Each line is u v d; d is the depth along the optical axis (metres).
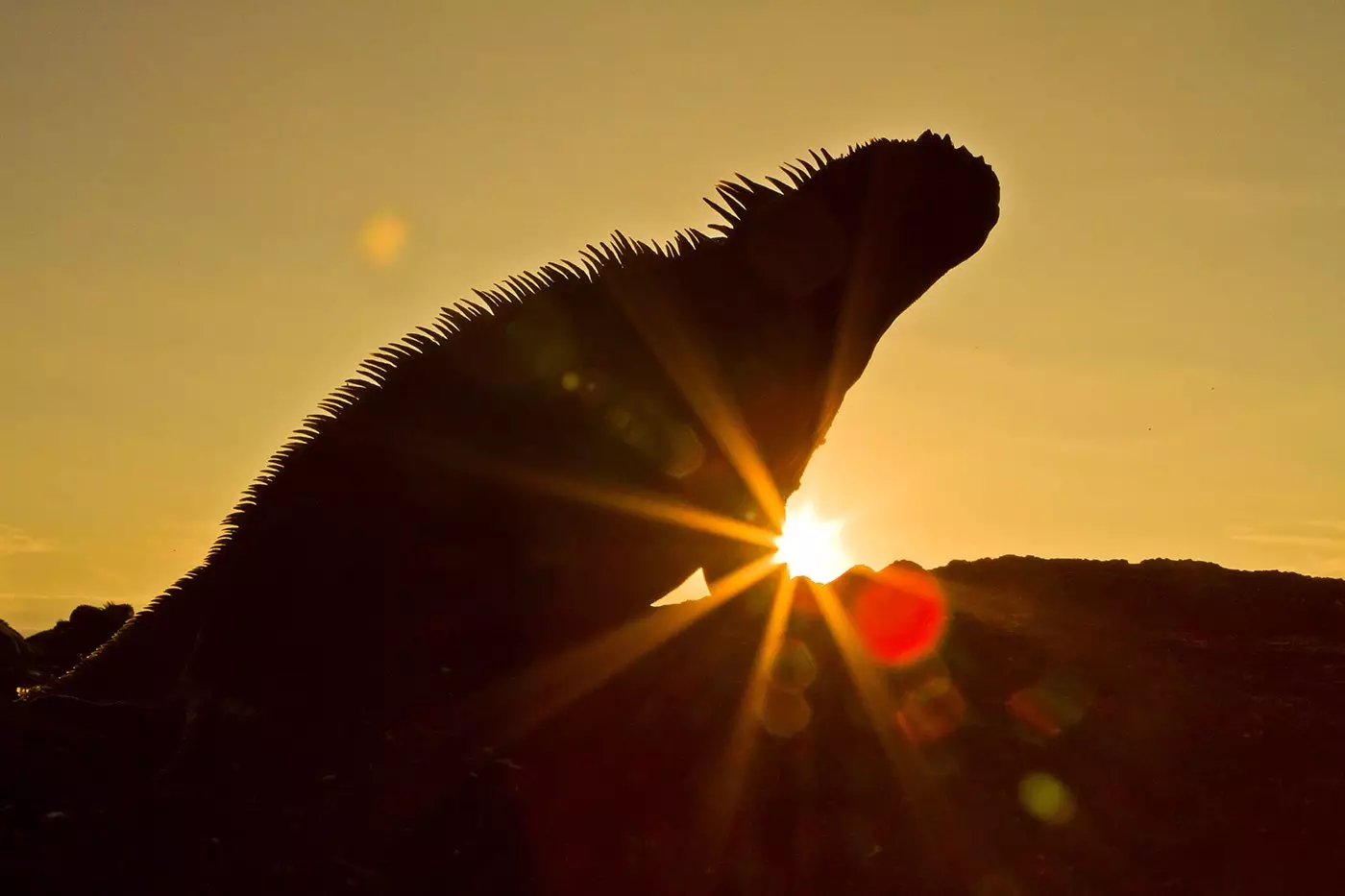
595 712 12.26
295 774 10.61
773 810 10.79
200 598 11.73
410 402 11.95
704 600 14.05
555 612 12.29
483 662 11.97
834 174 13.71
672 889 9.73
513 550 11.96
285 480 11.87
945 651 14.23
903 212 13.79
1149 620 17.02
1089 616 16.88
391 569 11.55
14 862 9.00
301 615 11.39
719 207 13.49
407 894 9.34
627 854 10.11
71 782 10.14
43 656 14.63
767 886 9.80
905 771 11.41
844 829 10.53
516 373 12.05
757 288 13.31
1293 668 14.49
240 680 11.27
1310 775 11.44
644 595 12.95
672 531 12.87
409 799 10.30
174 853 9.34
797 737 11.95
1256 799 11.00
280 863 9.34
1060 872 10.02
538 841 10.12
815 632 14.46
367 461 11.73
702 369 12.89
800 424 13.66
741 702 12.39
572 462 12.18
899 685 13.14
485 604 11.90
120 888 8.89
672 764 11.38
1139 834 10.52
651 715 12.20
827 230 13.57
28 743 10.46
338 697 11.39
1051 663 14.09
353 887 9.19
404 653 11.62
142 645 11.80
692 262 13.20
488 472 11.86
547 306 12.35
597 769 11.27
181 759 10.70
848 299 13.78
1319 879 9.87
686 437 12.73
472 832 10.09
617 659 12.91
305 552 11.49
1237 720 12.55
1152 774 11.47
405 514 11.62
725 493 13.09
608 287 12.64
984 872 10.02
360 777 10.53
